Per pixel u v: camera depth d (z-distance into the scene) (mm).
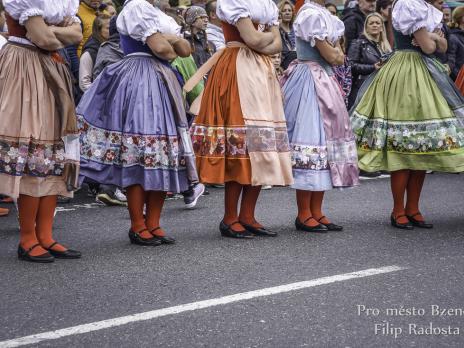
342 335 3957
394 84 6461
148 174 5598
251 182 5902
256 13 5910
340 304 4410
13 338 3900
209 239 5996
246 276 4938
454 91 6461
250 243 5859
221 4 5977
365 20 9602
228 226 6082
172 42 5719
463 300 4523
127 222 6734
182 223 6660
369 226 6527
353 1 11102
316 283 4785
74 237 6117
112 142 5648
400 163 6410
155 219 5855
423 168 6395
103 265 5203
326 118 6262
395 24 6488
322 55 6266
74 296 4539
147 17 5582
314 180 6180
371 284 4789
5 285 4746
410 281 4867
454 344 3873
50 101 5277
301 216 6359
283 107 6152
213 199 7910
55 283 4789
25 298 4500
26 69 5191
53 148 5312
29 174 5215
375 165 6480
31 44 5230
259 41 5898
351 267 5172
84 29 8961
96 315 4219
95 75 7770
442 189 8484
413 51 6516
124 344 3826
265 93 5992
